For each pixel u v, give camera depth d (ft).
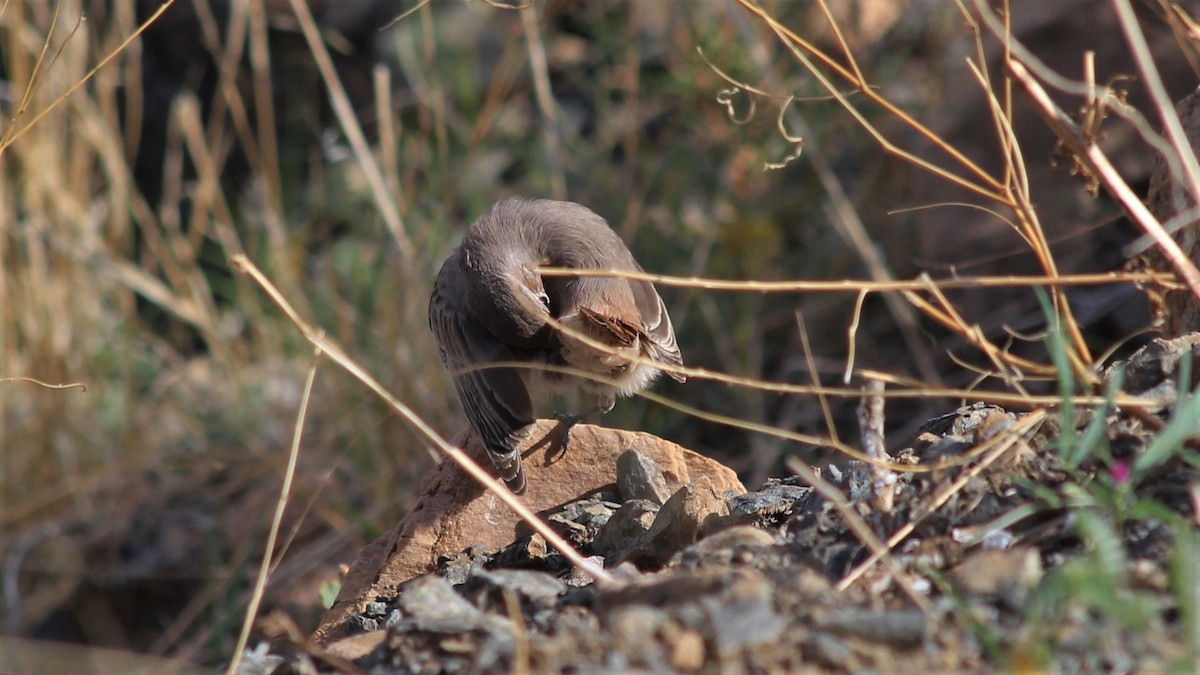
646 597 14.93
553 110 48.24
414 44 57.41
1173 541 14.62
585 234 27.30
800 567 15.44
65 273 44.06
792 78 45.03
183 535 40.37
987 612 13.76
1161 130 34.55
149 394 45.83
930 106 41.24
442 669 15.21
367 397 39.32
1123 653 12.60
